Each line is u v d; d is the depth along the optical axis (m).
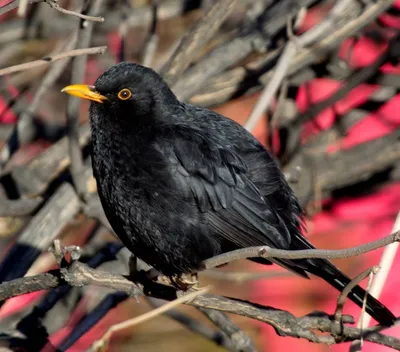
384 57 12.36
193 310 14.06
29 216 12.57
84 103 14.75
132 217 9.89
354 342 8.84
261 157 10.22
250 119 10.81
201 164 9.87
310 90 13.06
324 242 13.24
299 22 12.27
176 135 9.93
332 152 12.88
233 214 9.91
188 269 9.97
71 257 8.45
